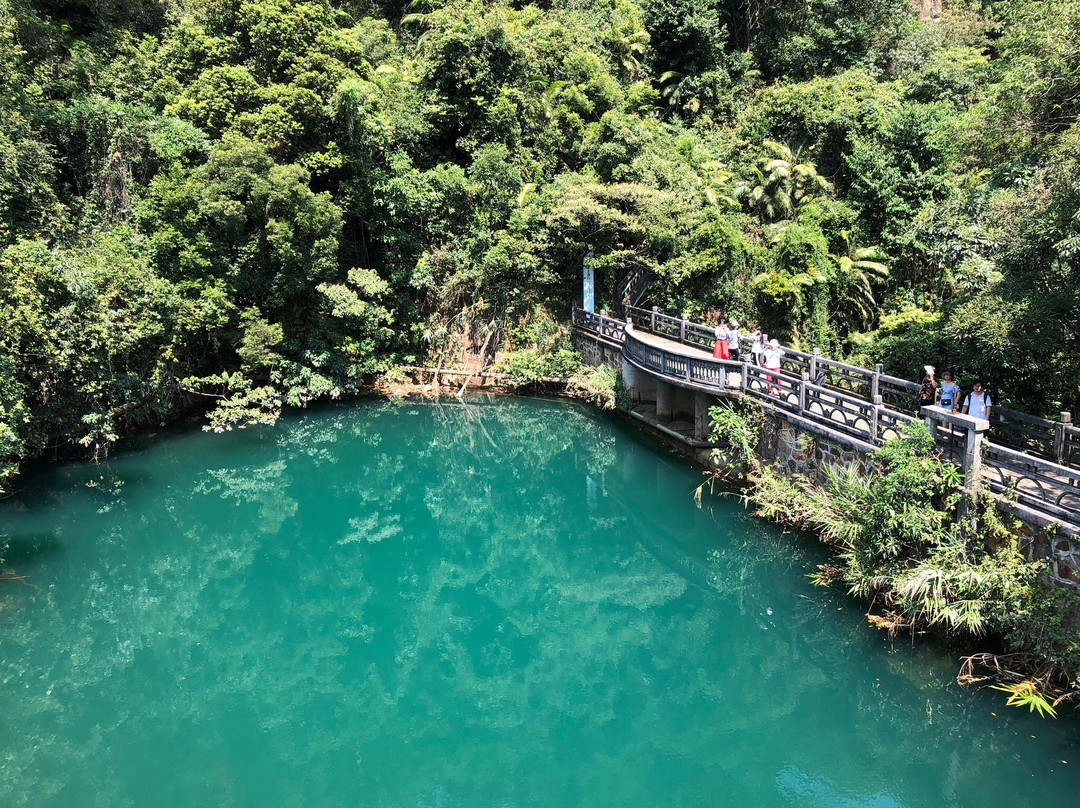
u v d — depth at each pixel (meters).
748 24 31.59
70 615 12.02
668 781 7.93
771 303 21.48
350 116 20.36
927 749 8.05
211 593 13.04
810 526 11.89
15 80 18.55
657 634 11.20
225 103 19.34
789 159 24.75
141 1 24.94
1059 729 7.30
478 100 23.55
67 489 16.22
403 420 21.70
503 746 8.73
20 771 8.20
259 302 20.78
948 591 8.46
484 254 22.80
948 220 16.77
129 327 16.72
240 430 20.30
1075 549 7.42
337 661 10.88
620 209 22.28
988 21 32.03
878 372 12.27
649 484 15.74
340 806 7.61
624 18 29.69
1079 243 9.47
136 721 9.29
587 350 22.22
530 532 15.45
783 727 8.73
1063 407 11.78
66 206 18.81
